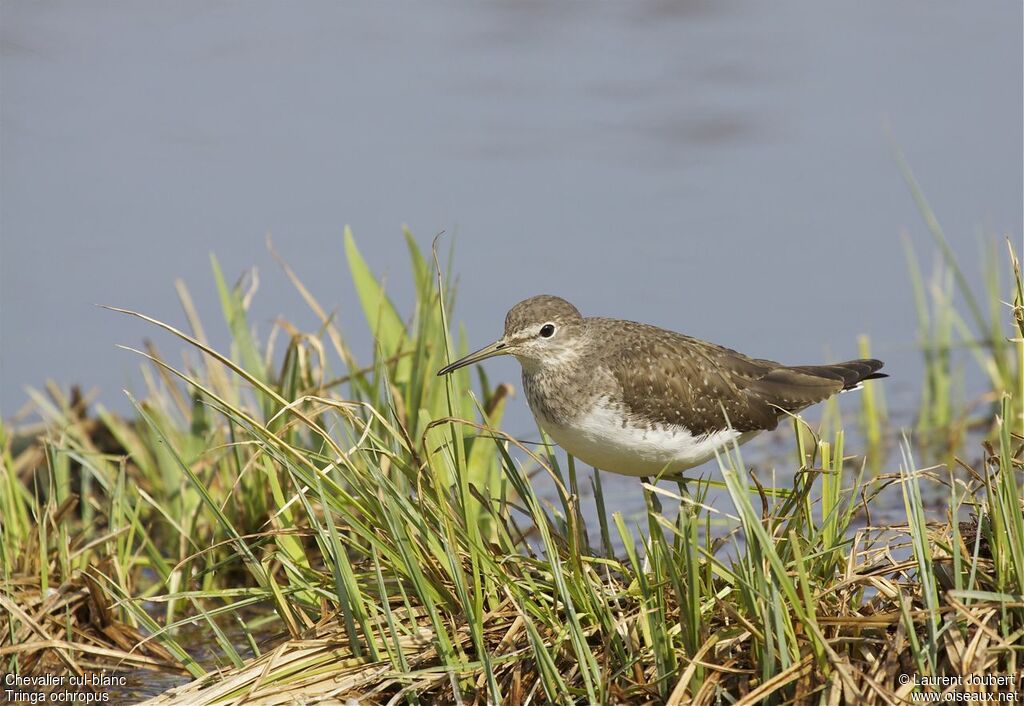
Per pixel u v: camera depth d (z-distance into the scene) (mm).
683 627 9789
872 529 10984
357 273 15398
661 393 12266
